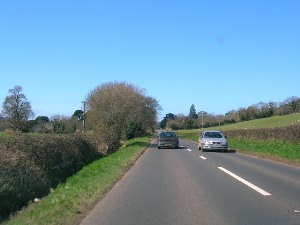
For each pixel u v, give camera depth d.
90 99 50.41
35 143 18.52
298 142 32.66
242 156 27.73
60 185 15.50
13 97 66.94
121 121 48.44
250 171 17.98
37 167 15.87
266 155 27.16
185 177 16.00
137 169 19.41
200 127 132.50
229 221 8.52
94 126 47.59
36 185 14.61
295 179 15.14
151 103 94.31
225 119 125.06
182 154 30.48
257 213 9.26
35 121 75.81
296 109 103.12
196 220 8.65
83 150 30.06
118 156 27.58
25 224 8.51
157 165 21.42
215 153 31.42
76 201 10.69
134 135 78.00
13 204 12.29
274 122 82.44
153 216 9.08
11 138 17.09
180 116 150.62
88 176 16.47
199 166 20.56
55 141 21.95
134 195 11.87
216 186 13.49
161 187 13.40
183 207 10.02
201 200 10.95
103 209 9.89
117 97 49.66
